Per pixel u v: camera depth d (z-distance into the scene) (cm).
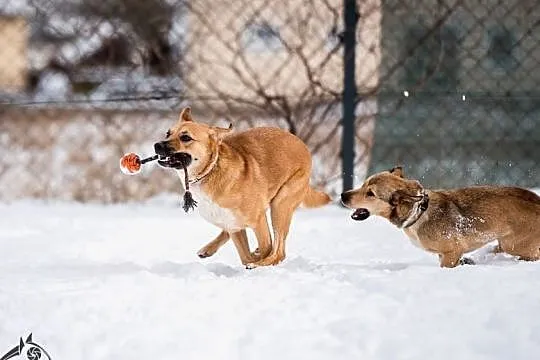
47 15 1634
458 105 1327
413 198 857
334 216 1238
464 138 1331
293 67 1442
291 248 1005
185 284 747
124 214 1302
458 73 1345
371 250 976
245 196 870
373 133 1330
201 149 845
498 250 897
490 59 1345
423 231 859
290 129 1337
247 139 916
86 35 1611
